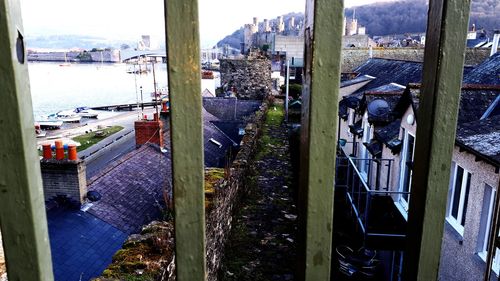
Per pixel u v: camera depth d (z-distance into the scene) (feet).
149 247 13.01
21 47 2.66
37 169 2.84
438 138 2.95
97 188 31.71
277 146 40.70
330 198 2.99
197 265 3.02
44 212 2.92
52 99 243.81
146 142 45.21
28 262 2.82
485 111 23.20
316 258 3.10
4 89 2.58
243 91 93.35
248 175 29.37
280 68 121.90
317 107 2.83
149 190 34.76
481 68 33.73
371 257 28.96
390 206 29.60
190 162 2.84
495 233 9.24
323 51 2.75
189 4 2.60
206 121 68.49
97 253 25.16
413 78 47.19
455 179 22.24
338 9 2.69
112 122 156.56
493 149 17.04
